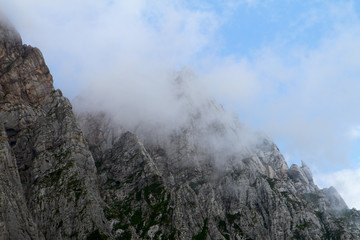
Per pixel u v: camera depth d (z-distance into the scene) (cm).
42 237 18875
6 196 17562
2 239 16188
